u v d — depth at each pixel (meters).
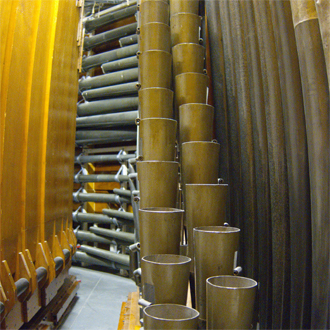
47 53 2.59
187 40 2.15
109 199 4.16
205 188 1.30
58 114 2.82
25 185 2.19
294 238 1.56
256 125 1.91
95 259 4.23
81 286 3.77
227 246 1.14
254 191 1.95
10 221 1.99
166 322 0.90
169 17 2.47
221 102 2.26
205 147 1.50
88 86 4.36
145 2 2.24
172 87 2.16
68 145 3.25
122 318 2.15
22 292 2.01
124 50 4.17
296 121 1.58
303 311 1.52
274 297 1.73
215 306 0.99
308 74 1.40
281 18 1.68
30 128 2.27
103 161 4.44
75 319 2.91
